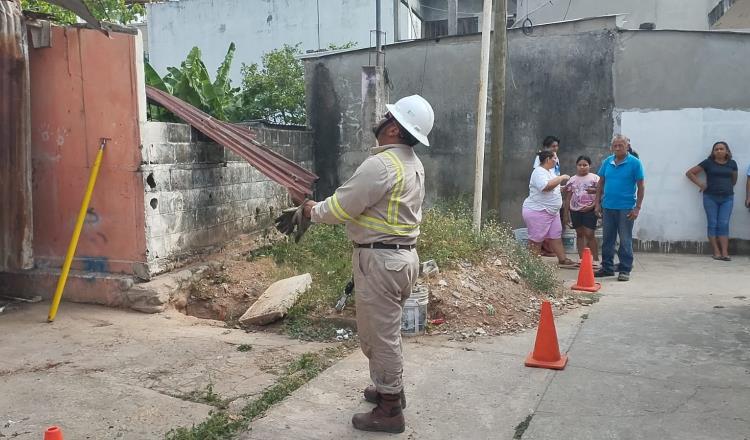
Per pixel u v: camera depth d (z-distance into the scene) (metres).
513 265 7.03
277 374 4.45
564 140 10.23
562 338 5.38
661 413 3.87
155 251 6.29
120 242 6.24
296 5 20.56
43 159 6.39
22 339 5.21
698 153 9.68
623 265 7.90
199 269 6.69
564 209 9.50
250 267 7.19
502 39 9.66
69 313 5.96
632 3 14.72
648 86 9.78
